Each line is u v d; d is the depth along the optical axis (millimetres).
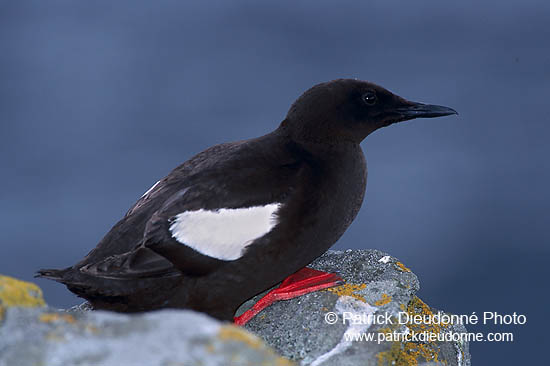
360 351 5219
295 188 5699
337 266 6523
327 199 5836
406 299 5879
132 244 5508
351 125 6184
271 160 5883
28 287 3498
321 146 6062
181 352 2861
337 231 6059
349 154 6145
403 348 5520
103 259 5422
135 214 5664
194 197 5547
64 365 2852
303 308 5719
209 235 5453
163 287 5488
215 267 5488
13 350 2945
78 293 5547
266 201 5594
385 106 6344
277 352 5297
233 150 5980
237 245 5492
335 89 6172
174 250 5406
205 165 5836
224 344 2924
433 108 6410
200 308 5617
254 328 5695
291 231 5645
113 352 2887
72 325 3088
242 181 5633
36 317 3141
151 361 2820
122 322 3092
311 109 6094
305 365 5148
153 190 5938
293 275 6238
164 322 3070
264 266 5621
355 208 6203
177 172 5980
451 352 5805
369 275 6305
